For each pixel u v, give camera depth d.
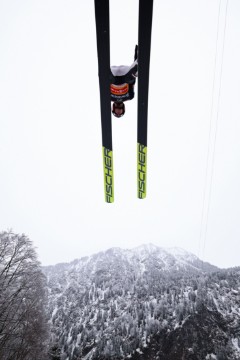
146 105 4.71
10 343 17.50
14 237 18.22
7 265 17.06
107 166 5.50
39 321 19.08
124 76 4.47
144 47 4.08
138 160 5.43
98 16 3.98
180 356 54.38
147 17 3.91
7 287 16.73
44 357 20.86
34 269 19.61
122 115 5.02
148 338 61.53
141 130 5.11
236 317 67.38
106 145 5.33
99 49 4.20
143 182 5.55
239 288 84.94
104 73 4.39
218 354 53.00
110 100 4.73
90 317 78.81
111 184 5.55
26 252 18.19
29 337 17.19
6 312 17.20
